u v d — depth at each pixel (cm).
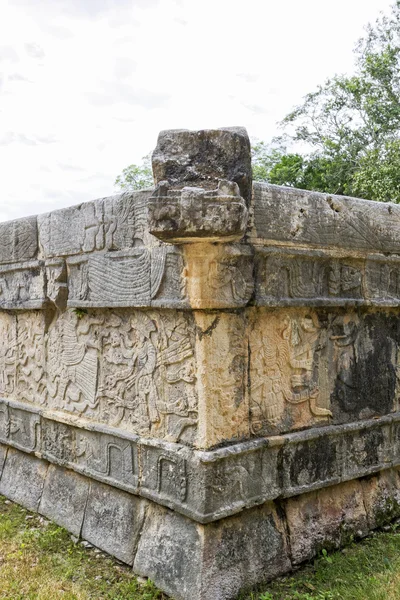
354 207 391
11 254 480
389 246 417
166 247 326
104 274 376
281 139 2050
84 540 395
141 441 355
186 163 308
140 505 365
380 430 419
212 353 319
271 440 342
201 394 318
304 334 373
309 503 373
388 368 433
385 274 417
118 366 382
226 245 312
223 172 303
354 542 388
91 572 353
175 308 321
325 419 387
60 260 421
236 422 331
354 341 406
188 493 322
